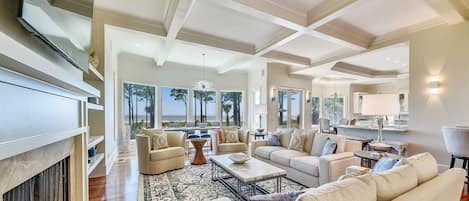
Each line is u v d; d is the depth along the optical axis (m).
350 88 10.23
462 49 3.36
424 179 1.47
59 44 1.23
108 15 3.61
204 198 2.77
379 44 4.48
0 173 0.93
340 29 4.02
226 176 3.64
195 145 4.56
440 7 2.94
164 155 3.90
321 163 2.88
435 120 3.65
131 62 6.59
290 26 3.50
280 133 4.54
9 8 0.93
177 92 7.73
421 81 3.83
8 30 0.92
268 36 4.54
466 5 3.09
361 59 6.27
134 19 3.77
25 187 1.18
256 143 4.45
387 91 9.80
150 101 7.30
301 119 8.09
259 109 6.93
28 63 0.81
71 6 1.41
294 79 7.72
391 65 7.05
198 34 4.38
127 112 6.75
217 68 8.07
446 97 3.52
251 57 5.43
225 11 3.45
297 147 3.93
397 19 3.67
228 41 4.81
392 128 4.38
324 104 10.70
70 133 1.62
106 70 3.86
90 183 3.34
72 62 1.46
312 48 5.37
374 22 3.80
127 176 3.68
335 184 1.07
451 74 3.47
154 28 3.93
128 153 5.66
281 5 3.19
